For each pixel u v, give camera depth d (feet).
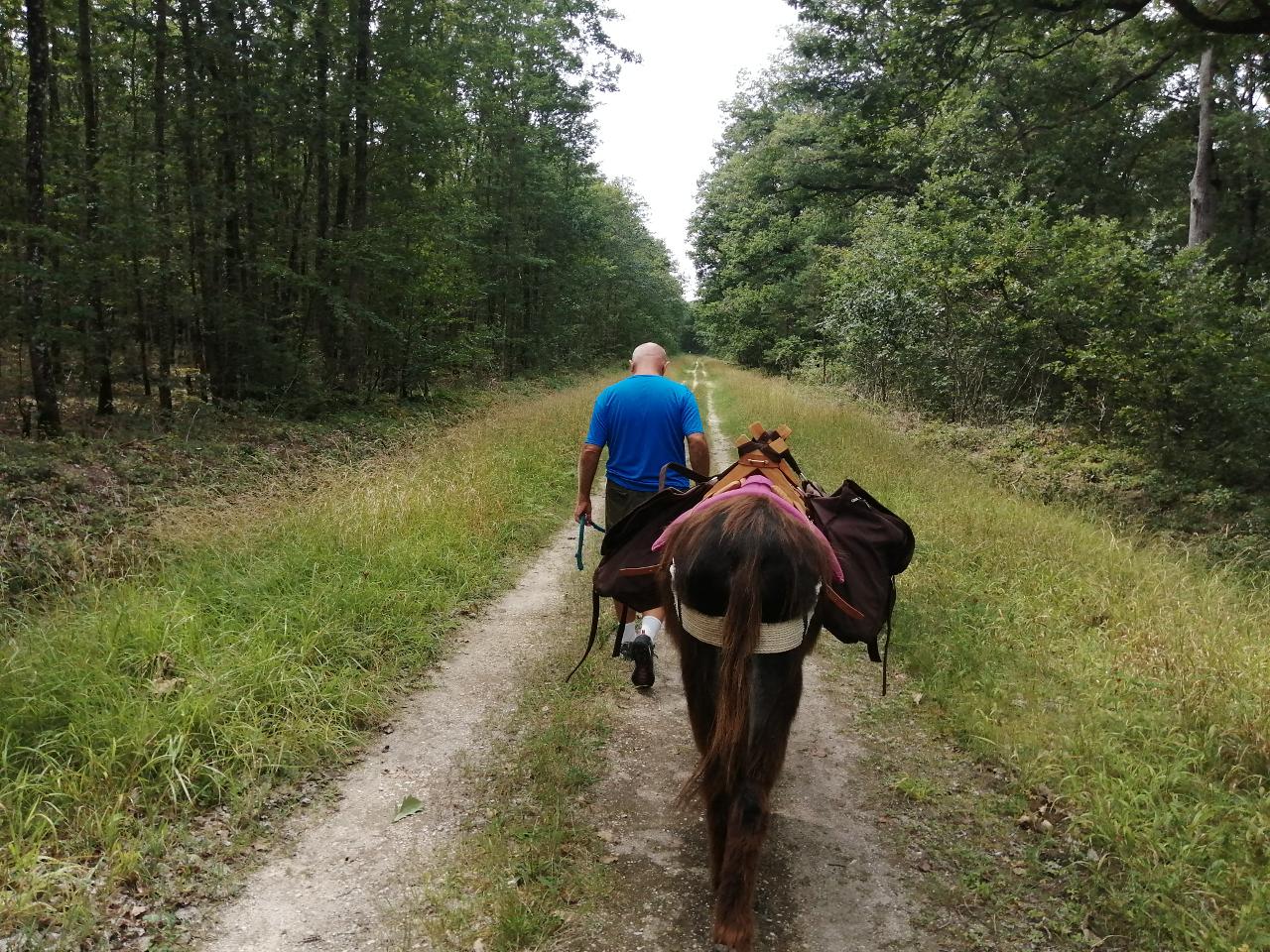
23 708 12.34
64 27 39.47
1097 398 40.42
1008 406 50.03
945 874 10.77
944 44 38.83
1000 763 13.32
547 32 77.30
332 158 47.70
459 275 60.49
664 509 11.73
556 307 106.11
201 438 35.27
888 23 42.63
